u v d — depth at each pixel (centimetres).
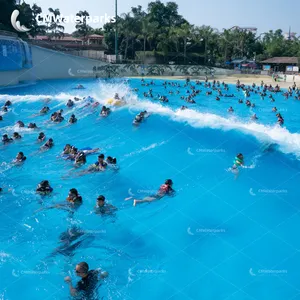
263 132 1577
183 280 723
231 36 8000
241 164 1272
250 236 880
